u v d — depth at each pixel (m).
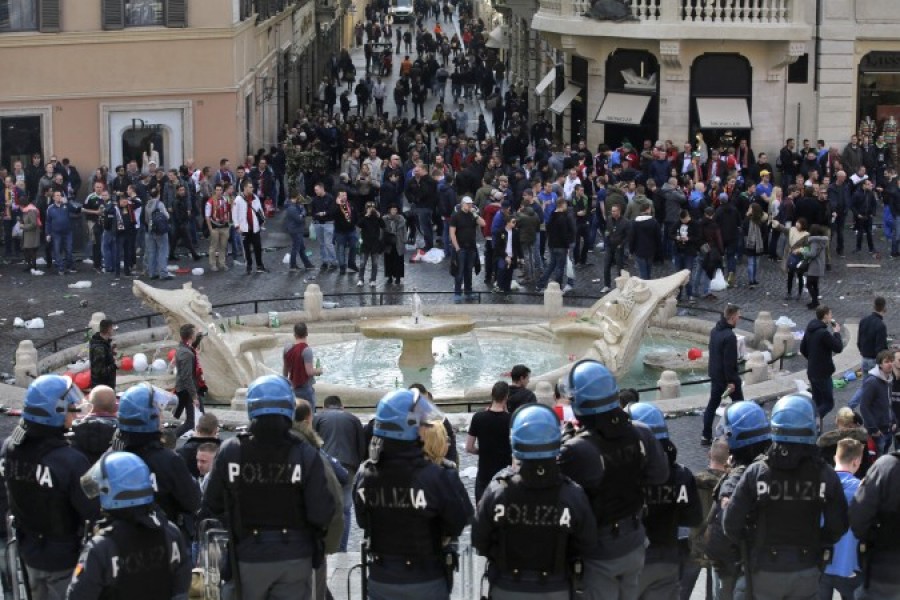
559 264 39.19
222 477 12.47
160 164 52.19
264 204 51.19
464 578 15.53
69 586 11.77
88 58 50.78
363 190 46.09
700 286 38.28
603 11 55.12
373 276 40.22
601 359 31.42
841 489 12.98
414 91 75.62
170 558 11.83
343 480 14.91
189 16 51.47
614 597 12.98
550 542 12.09
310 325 36.34
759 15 55.31
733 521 13.03
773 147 56.00
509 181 47.28
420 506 12.33
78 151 51.28
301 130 59.56
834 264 42.66
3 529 14.64
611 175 44.88
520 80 78.25
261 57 59.44
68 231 41.59
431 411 13.26
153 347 33.97
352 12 108.31
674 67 55.28
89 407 16.86
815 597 13.16
